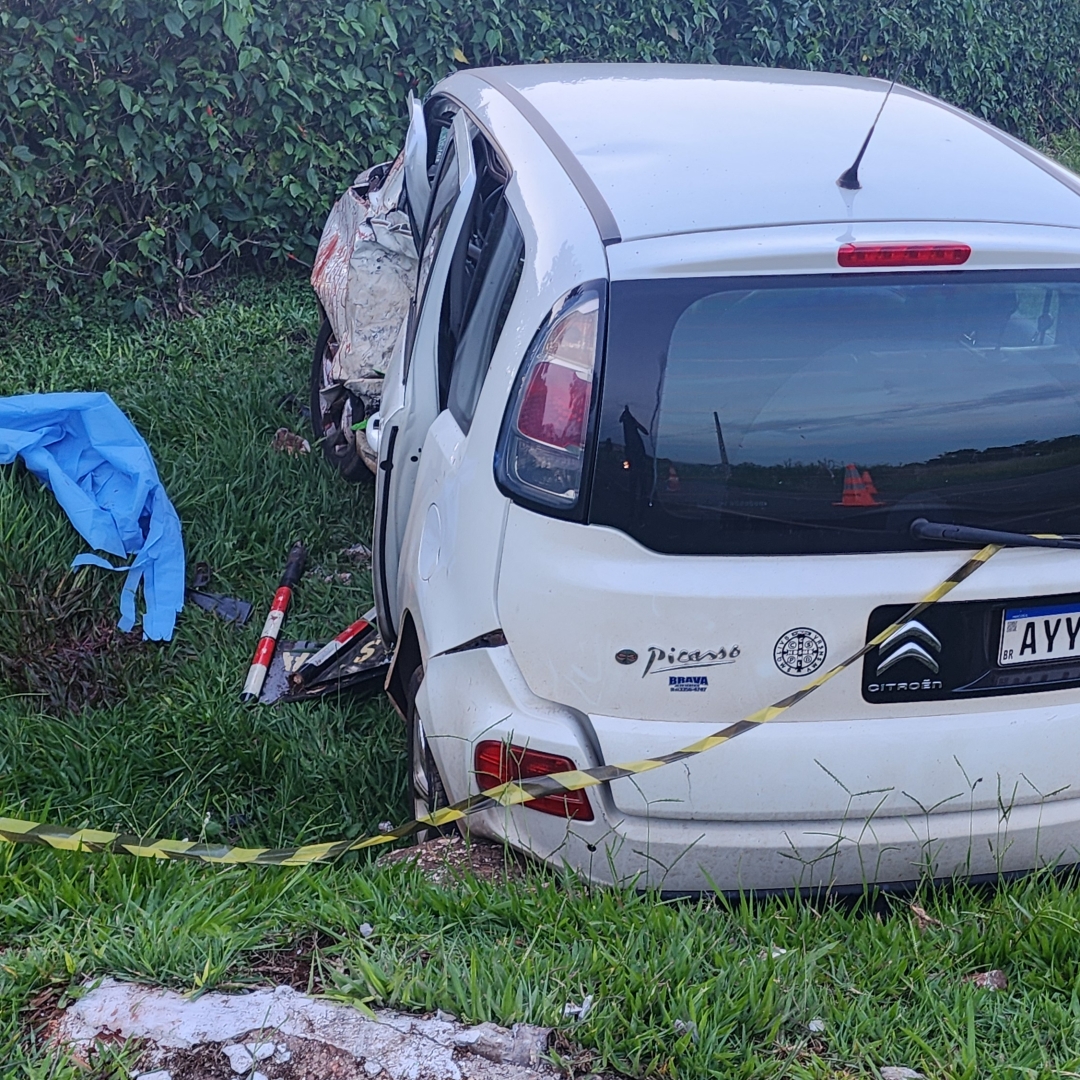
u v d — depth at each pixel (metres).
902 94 3.52
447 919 2.50
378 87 6.64
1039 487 2.46
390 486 3.52
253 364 6.02
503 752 2.47
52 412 4.63
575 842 2.49
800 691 2.40
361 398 4.79
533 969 2.29
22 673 3.88
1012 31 10.23
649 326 2.36
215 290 6.73
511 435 2.50
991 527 2.44
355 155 6.77
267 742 3.67
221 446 5.16
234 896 2.56
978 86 10.05
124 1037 2.12
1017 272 2.47
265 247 6.76
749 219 2.47
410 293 4.75
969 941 2.50
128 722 3.71
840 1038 2.22
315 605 4.46
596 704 2.42
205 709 3.76
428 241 3.99
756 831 2.46
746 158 2.75
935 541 2.41
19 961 2.29
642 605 2.36
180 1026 2.14
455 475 2.73
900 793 2.45
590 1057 2.13
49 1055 2.07
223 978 2.29
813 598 2.37
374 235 4.75
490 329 2.83
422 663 2.94
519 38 7.08
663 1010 2.21
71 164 6.02
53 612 4.05
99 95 5.94
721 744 2.40
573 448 2.38
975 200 2.62
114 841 2.80
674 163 2.71
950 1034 2.24
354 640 4.11
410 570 2.98
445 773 2.69
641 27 7.65
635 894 2.48
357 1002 2.19
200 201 6.42
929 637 2.42
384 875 2.65
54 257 6.26
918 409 2.43
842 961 2.42
